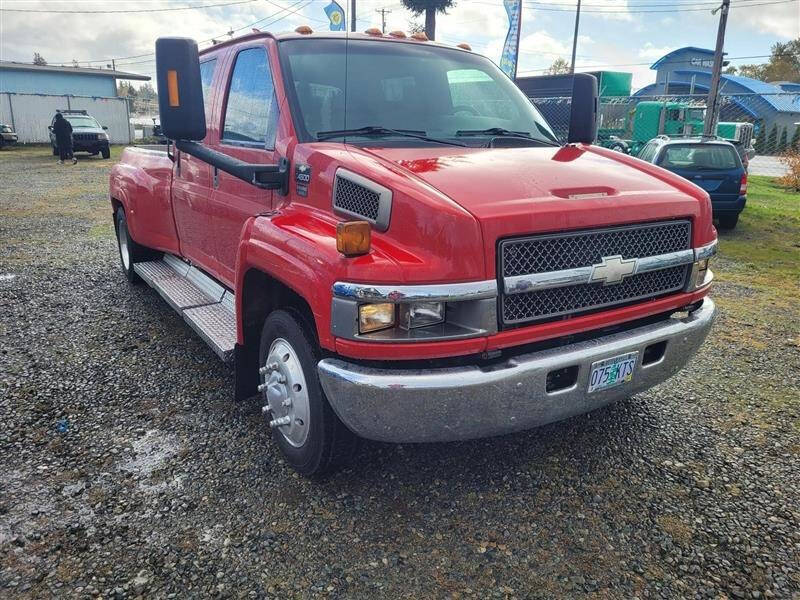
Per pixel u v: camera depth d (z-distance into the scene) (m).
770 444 3.78
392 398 2.62
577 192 2.96
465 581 2.66
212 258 4.62
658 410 4.18
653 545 2.89
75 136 25.28
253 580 2.64
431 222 2.60
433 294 2.55
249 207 3.90
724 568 2.75
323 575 2.68
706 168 10.95
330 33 4.11
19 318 5.80
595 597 2.59
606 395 3.06
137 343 5.21
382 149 3.32
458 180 2.86
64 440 3.70
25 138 34.50
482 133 3.91
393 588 2.62
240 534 2.91
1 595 2.53
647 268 3.06
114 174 6.69
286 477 3.35
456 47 4.56
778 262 8.90
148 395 4.29
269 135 3.71
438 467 3.46
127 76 43.66
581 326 2.91
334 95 3.70
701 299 3.50
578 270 2.82
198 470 3.41
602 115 27.23
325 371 2.77
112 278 7.20
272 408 3.41
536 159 3.37
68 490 3.22
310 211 3.23
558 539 2.92
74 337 5.33
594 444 3.73
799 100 39.91
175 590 2.58
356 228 2.60
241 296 3.53
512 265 2.69
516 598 2.58
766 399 4.38
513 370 2.70
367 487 3.28
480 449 3.64
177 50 3.26
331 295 2.68
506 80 4.57
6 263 7.88
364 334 2.62
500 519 3.05
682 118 25.80
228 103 4.30
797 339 5.62
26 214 11.73
